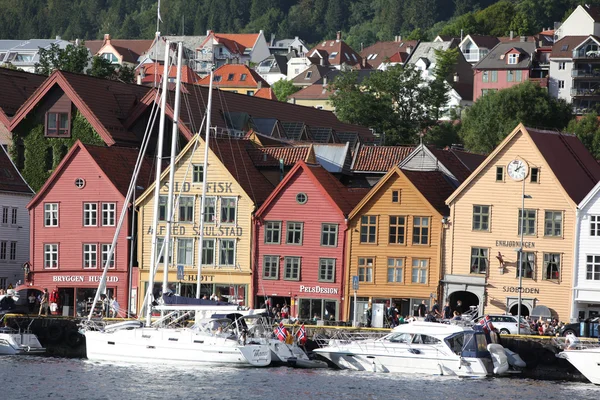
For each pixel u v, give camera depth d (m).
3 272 151.12
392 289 130.38
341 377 102.69
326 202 133.12
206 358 107.25
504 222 127.19
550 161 127.06
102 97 159.00
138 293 139.00
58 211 143.25
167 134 155.88
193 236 137.75
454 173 144.88
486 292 127.19
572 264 123.94
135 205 138.25
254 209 136.12
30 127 159.38
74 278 141.88
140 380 99.62
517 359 106.19
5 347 118.25
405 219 130.50
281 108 185.12
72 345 120.38
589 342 106.19
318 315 132.88
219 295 134.12
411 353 105.50
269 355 108.00
